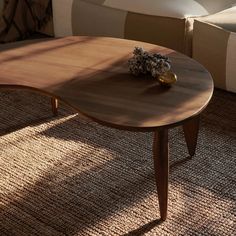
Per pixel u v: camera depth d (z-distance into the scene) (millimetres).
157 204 1667
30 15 2979
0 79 1634
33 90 1583
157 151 1475
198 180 1785
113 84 1594
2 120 2189
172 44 2350
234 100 2328
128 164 1877
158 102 1488
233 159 1903
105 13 2498
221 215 1618
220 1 2494
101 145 1996
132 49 1853
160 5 2363
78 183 1778
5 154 1950
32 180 1799
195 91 1548
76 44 1904
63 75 1654
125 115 1424
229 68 2223
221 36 2189
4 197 1714
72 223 1591
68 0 2641
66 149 1975
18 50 1858
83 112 1443
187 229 1562
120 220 1600
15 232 1559
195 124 1814
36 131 2100
